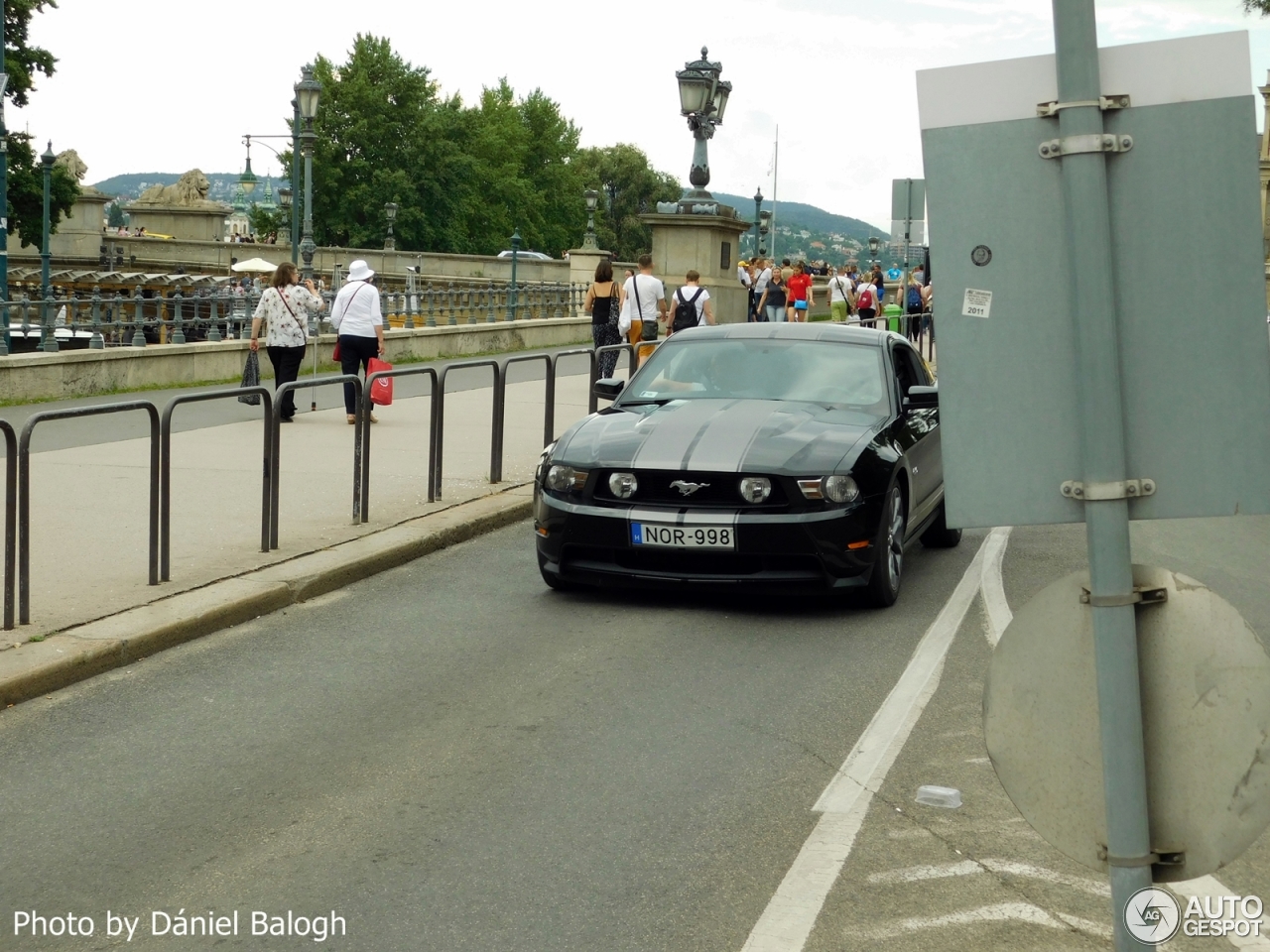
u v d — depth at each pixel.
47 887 4.34
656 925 4.01
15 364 19.39
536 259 68.25
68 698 6.43
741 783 5.27
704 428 8.41
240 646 7.40
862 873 4.39
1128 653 2.67
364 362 16.23
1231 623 2.67
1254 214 2.59
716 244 27.70
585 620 8.04
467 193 100.56
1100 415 2.64
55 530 9.70
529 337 33.97
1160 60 2.61
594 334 20.67
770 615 8.20
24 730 5.96
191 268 71.00
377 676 6.82
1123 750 2.68
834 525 7.89
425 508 10.95
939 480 9.92
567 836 4.73
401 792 5.18
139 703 6.36
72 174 68.38
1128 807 2.68
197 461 12.81
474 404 18.55
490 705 6.33
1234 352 2.62
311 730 5.96
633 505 8.12
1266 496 2.62
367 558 9.13
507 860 4.52
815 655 7.25
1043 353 2.71
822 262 58.75
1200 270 2.62
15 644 6.86
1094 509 2.66
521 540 10.51
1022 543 10.66
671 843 4.66
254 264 62.97
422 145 96.19
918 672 6.88
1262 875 4.46
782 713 6.21
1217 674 2.68
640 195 140.50
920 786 5.21
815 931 3.95
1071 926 3.99
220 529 9.85
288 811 4.98
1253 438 2.62
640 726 6.01
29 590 7.25
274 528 9.20
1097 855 2.77
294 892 4.28
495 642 7.53
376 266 71.56
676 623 7.99
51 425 14.99
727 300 28.23
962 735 5.88
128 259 69.50
